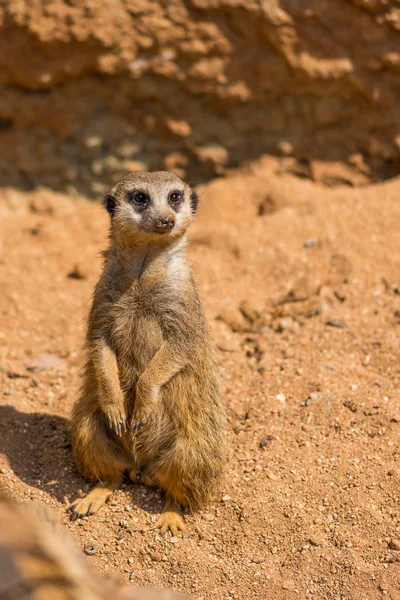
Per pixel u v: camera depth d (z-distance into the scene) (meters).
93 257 8.06
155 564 4.81
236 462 5.47
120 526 5.02
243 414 5.98
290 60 8.56
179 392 5.11
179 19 8.51
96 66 8.64
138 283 5.10
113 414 5.00
